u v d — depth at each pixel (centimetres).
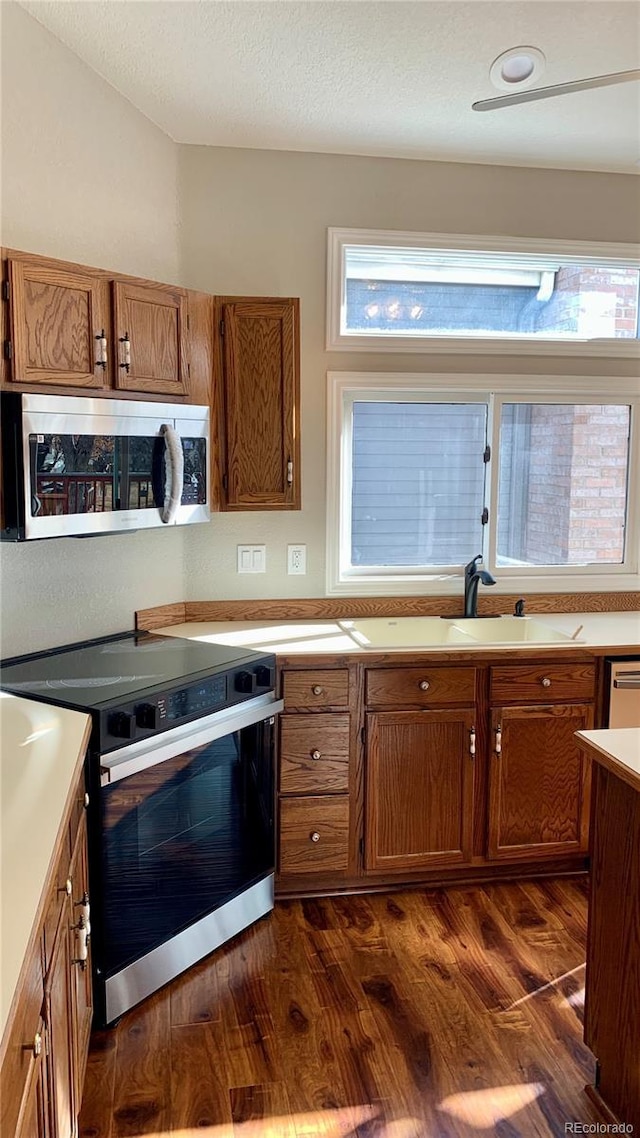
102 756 196
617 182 326
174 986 228
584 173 323
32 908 113
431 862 280
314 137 290
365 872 278
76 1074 166
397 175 309
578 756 285
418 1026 212
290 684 265
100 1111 184
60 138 241
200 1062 199
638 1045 170
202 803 236
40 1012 121
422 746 275
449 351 319
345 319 314
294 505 285
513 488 340
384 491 331
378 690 270
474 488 337
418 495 333
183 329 257
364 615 325
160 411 243
